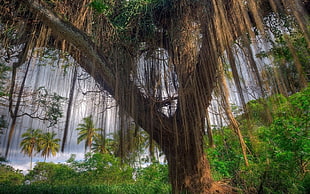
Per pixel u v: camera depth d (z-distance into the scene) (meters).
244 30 2.47
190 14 3.53
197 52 3.35
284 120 3.76
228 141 4.43
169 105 3.75
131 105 3.15
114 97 3.06
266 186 4.05
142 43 3.88
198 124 3.41
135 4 3.95
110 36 3.55
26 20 3.12
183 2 3.57
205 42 3.06
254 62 2.24
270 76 2.26
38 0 2.84
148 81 3.49
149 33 3.84
